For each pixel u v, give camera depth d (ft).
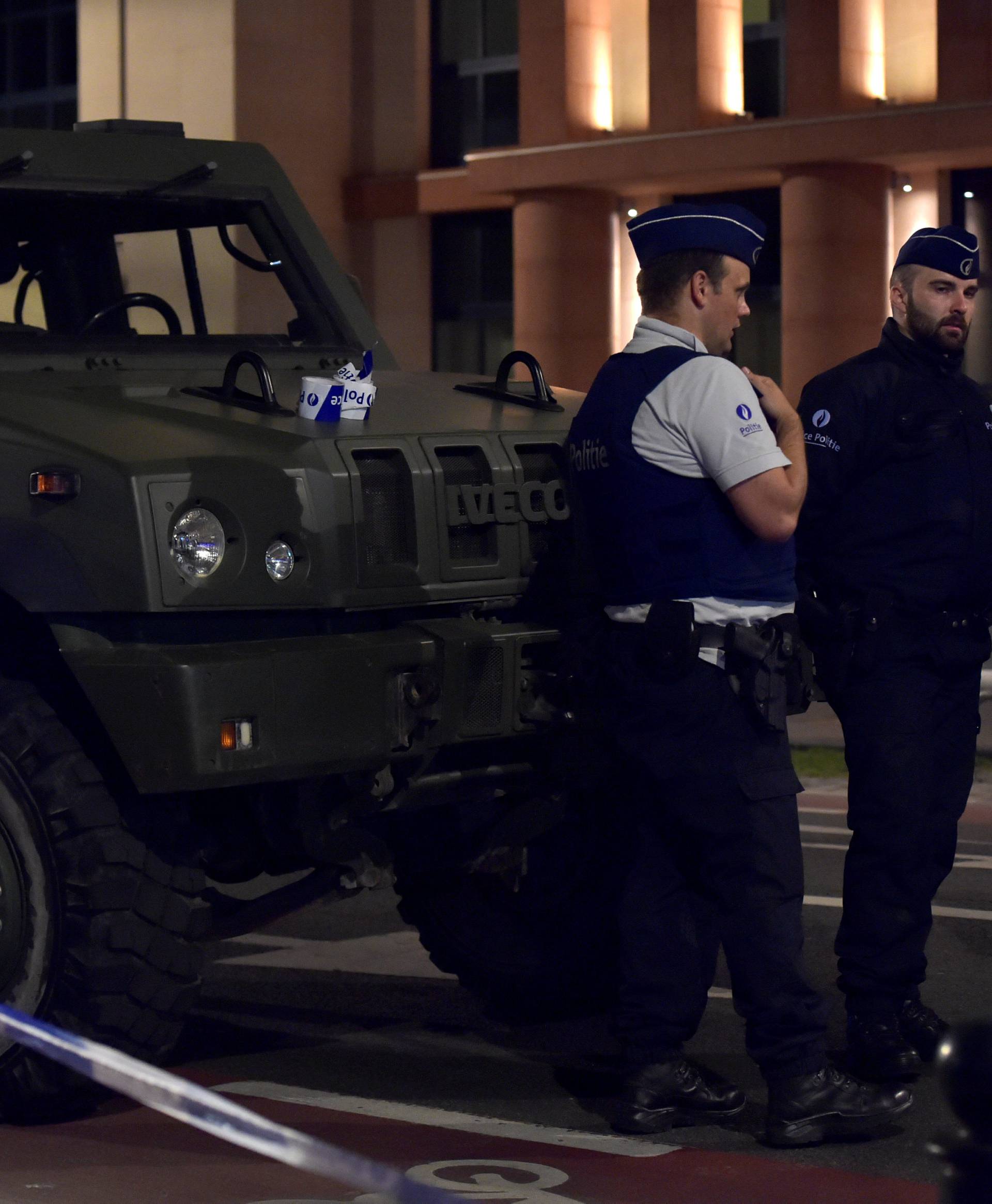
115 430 45.70
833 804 99.71
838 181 229.25
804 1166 41.91
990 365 231.91
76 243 58.13
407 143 274.77
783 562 43.98
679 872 45.29
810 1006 43.45
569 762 49.16
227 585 44.21
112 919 44.27
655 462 43.27
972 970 61.46
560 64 250.16
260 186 61.93
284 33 265.75
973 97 217.77
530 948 55.26
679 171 237.04
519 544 48.49
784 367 234.17
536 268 254.27
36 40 285.43
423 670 45.83
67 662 44.01
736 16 242.78
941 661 47.39
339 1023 56.29
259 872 50.49
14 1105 44.96
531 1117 46.03
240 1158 42.29
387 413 49.75
